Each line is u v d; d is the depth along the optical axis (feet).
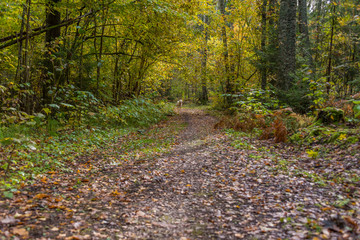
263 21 64.18
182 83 124.26
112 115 39.06
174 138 36.24
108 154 25.03
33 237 8.86
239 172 18.35
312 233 8.98
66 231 9.57
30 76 34.58
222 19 66.08
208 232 10.02
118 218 11.16
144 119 50.85
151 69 63.21
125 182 16.51
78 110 34.14
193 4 51.03
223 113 66.13
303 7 75.87
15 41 32.19
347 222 9.21
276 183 15.35
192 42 55.93
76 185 15.29
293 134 27.81
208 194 14.56
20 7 31.12
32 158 19.12
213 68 68.95
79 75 42.19
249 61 60.08
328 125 27.20
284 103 40.42
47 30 35.65
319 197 12.51
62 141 26.43
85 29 38.47
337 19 53.36
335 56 59.72
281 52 45.39
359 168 15.47
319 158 19.47
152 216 11.57
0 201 11.31
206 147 28.58
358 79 49.39
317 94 29.60
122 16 38.52
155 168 20.39
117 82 52.85
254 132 34.55
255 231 9.79
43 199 12.42
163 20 41.42
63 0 34.68
